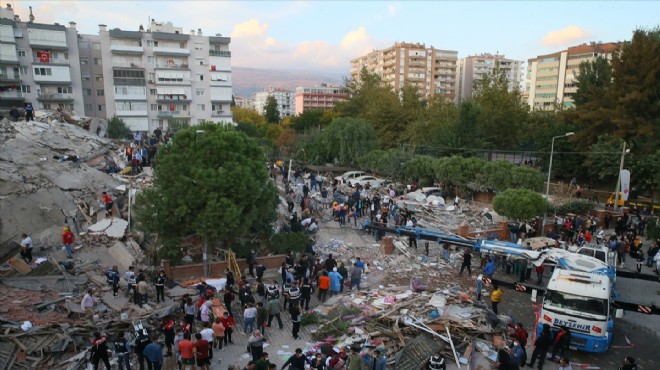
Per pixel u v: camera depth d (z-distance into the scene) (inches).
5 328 607.5
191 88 3048.7
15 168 1055.6
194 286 820.6
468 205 1531.7
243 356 629.3
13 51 2593.5
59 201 1000.9
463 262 973.2
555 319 655.1
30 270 778.8
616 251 1078.4
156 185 904.9
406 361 593.3
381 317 698.8
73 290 746.8
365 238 1194.0
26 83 2684.5
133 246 933.2
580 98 2385.6
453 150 2079.2
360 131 2197.3
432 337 646.5
